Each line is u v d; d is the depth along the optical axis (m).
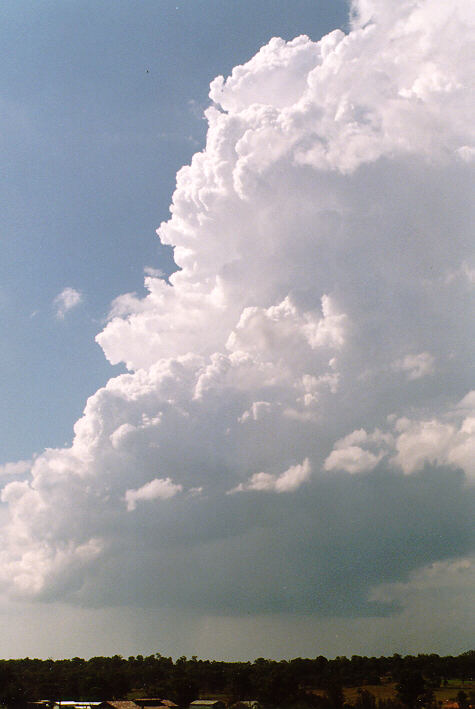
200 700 180.38
